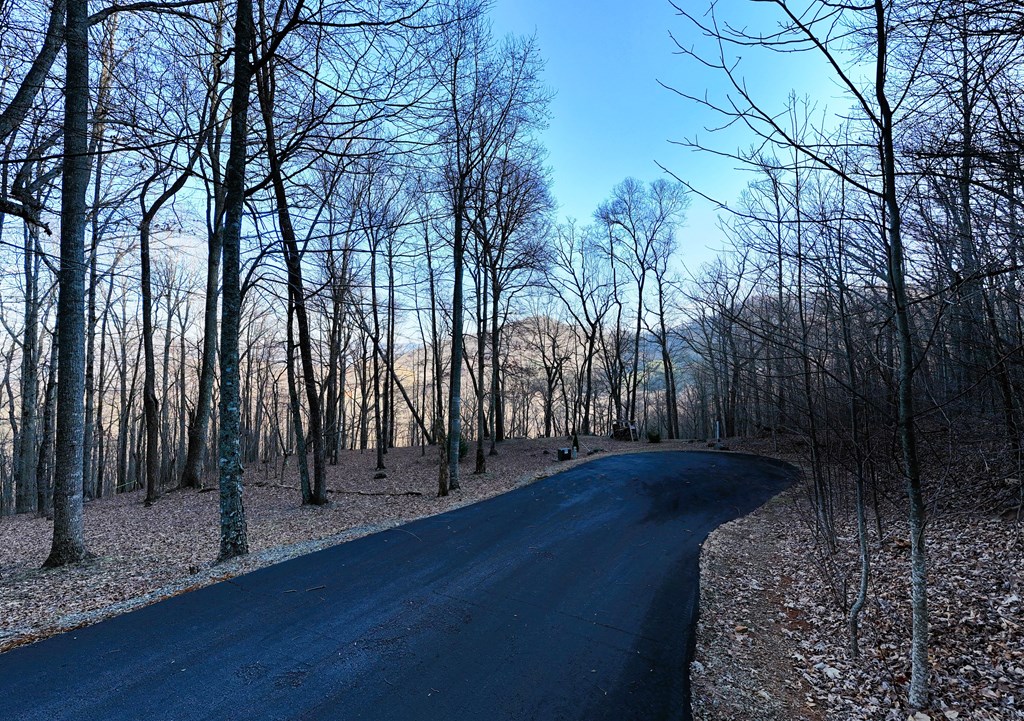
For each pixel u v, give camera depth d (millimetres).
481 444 17453
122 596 6109
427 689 3865
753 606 5805
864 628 4949
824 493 5516
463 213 15656
